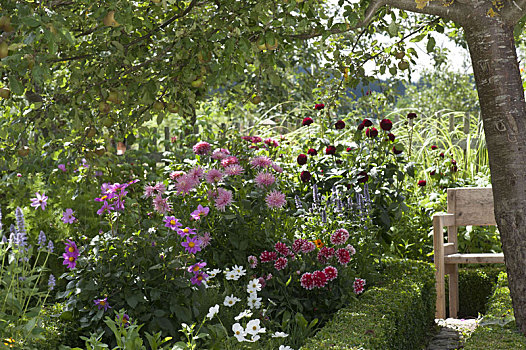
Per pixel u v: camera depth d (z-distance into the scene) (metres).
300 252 4.11
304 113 9.20
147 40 3.55
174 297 3.23
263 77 3.41
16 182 5.61
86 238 3.43
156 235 3.57
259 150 5.57
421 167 7.38
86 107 3.61
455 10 3.37
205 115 7.49
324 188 5.12
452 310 5.53
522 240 3.32
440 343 4.39
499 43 3.32
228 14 3.15
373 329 3.17
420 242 6.16
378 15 3.89
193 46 3.27
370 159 5.18
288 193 4.71
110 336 3.18
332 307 3.81
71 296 3.34
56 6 3.14
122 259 3.28
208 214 4.00
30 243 4.70
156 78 3.56
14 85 2.29
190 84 3.61
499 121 3.32
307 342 2.96
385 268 4.93
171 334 3.18
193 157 5.68
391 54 4.34
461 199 5.49
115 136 4.14
